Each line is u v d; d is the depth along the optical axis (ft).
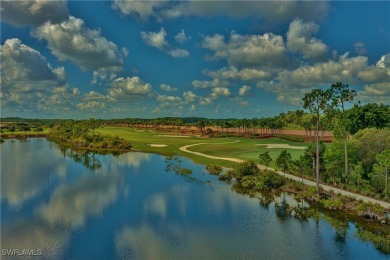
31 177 218.38
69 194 174.60
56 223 131.75
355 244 110.32
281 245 110.11
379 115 291.79
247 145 388.37
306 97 167.22
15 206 153.69
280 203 156.15
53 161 291.38
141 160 295.07
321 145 207.62
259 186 181.16
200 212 143.64
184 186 191.21
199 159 288.30
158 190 182.19
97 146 399.24
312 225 127.44
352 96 188.44
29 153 352.49
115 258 102.22
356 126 294.05
